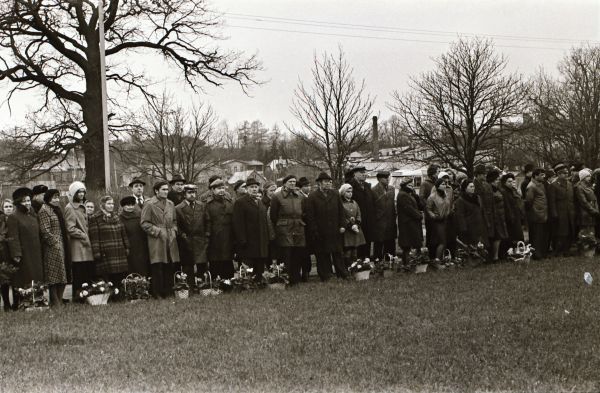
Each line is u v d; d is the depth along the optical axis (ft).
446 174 51.39
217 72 111.14
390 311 33.55
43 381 23.00
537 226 55.11
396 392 20.95
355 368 23.79
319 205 46.37
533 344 26.37
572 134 129.59
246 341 28.27
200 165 193.88
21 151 103.45
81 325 32.63
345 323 31.19
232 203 46.11
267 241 45.62
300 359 25.20
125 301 40.96
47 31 100.89
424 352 25.70
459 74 112.68
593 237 55.26
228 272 45.93
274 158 246.47
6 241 39.17
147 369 24.32
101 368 24.62
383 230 50.14
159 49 109.60
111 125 106.83
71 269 42.57
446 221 51.52
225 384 22.16
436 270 49.16
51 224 40.40
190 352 26.61
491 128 119.44
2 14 95.71
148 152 132.16
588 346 25.81
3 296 40.88
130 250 43.16
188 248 44.62
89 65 103.19
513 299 35.60
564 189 55.67
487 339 27.35
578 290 37.68
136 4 104.27
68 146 103.96
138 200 48.19
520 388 20.99
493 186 52.75
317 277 52.39
